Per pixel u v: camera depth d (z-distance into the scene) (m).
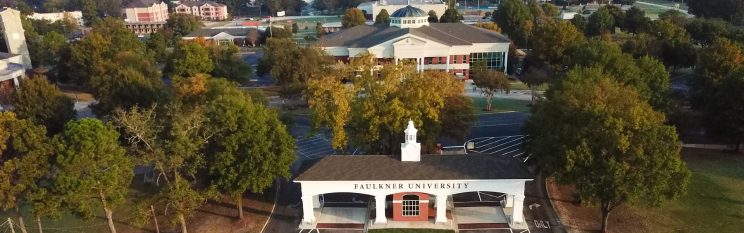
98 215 54.25
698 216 51.97
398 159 50.19
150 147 46.78
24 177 42.16
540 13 184.38
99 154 44.03
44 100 74.44
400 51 118.19
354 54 121.19
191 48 106.12
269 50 117.75
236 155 49.88
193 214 53.28
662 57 116.31
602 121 46.62
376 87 57.94
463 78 118.94
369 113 56.31
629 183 43.34
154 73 102.50
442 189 48.72
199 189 55.75
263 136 50.28
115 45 116.06
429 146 63.03
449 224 49.94
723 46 83.44
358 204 55.19
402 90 58.66
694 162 66.75
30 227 51.78
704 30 141.12
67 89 117.12
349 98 58.84
